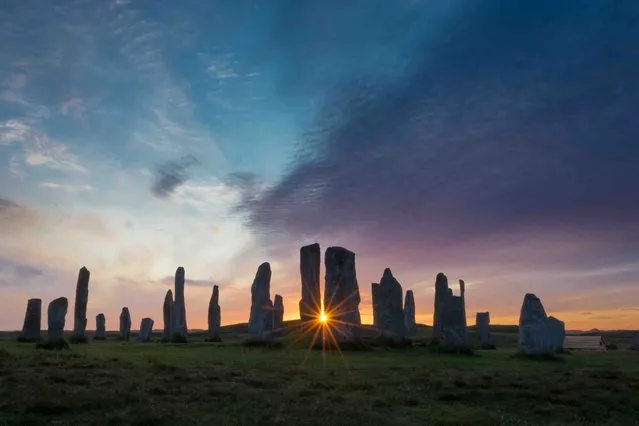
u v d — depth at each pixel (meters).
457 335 42.00
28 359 27.80
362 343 43.59
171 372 24.81
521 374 27.56
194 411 17.00
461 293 59.22
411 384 23.25
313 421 16.12
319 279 50.06
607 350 54.25
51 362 26.78
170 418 15.94
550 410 19.02
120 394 18.59
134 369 25.47
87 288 56.94
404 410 18.28
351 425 15.75
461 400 20.22
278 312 56.75
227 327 93.69
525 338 39.06
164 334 62.69
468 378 24.88
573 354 44.16
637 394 22.12
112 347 44.53
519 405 19.73
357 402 19.06
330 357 36.66
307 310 49.34
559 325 46.53
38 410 16.14
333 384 22.97
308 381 23.73
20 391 18.34
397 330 48.62
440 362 34.56
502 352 45.03
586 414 18.83
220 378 23.50
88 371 24.06
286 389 21.22
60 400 17.09
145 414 15.96
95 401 17.36
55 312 43.12
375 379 24.64
